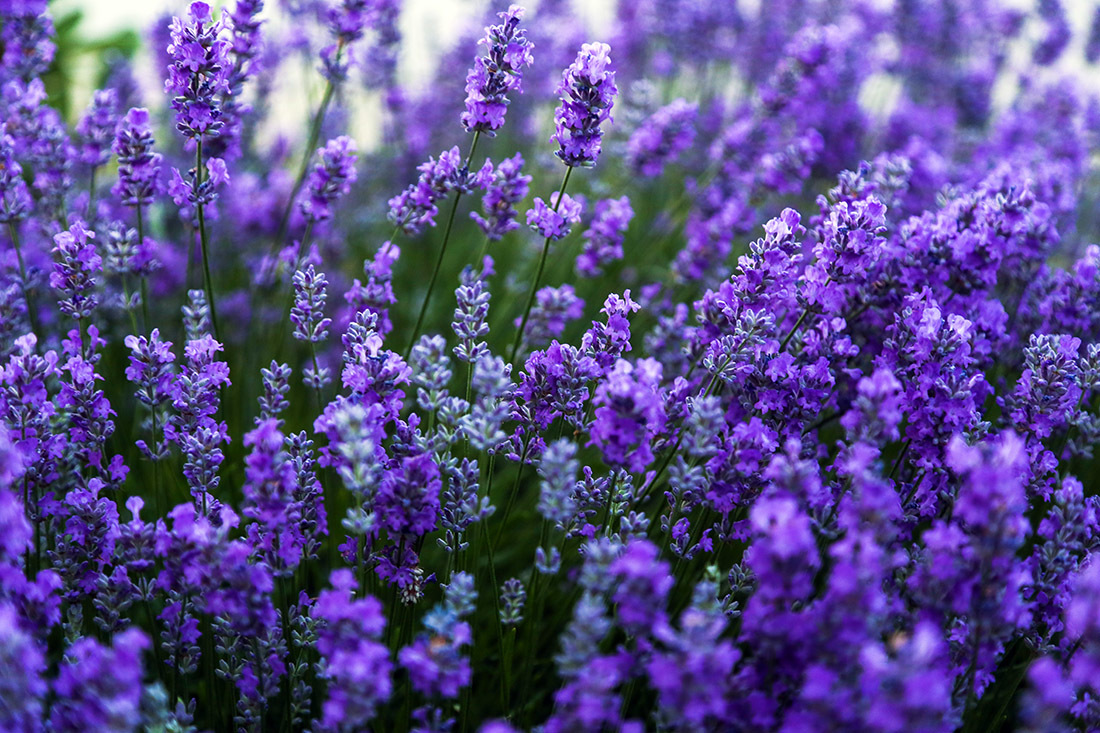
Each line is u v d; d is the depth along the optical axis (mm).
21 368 692
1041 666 616
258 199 966
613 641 742
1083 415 748
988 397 812
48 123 833
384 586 725
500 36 757
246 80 807
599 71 742
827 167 1061
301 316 747
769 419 729
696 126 1124
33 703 622
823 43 967
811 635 632
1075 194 1041
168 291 932
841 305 757
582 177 1068
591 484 708
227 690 713
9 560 655
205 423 716
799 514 650
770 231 726
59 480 711
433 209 783
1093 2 1164
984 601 645
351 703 629
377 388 694
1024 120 1063
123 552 687
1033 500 771
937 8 1216
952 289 771
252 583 660
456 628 641
